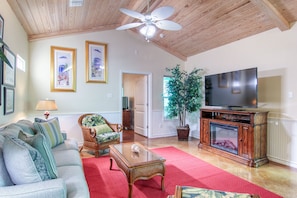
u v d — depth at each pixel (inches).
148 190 99.4
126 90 296.0
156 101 229.6
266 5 118.6
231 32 164.1
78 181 69.4
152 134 227.8
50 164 62.3
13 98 118.2
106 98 198.5
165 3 144.3
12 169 56.4
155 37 208.1
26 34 155.9
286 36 137.3
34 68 166.7
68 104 181.0
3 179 57.0
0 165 57.7
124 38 207.0
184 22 166.7
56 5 121.0
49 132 110.4
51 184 54.6
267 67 149.5
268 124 147.6
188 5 144.0
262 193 96.7
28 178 56.3
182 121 225.1
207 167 131.3
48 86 172.4
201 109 180.9
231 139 153.3
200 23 163.5
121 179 111.4
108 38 198.2
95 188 100.7
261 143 138.4
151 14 105.3
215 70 197.8
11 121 116.3
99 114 193.9
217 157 153.3
